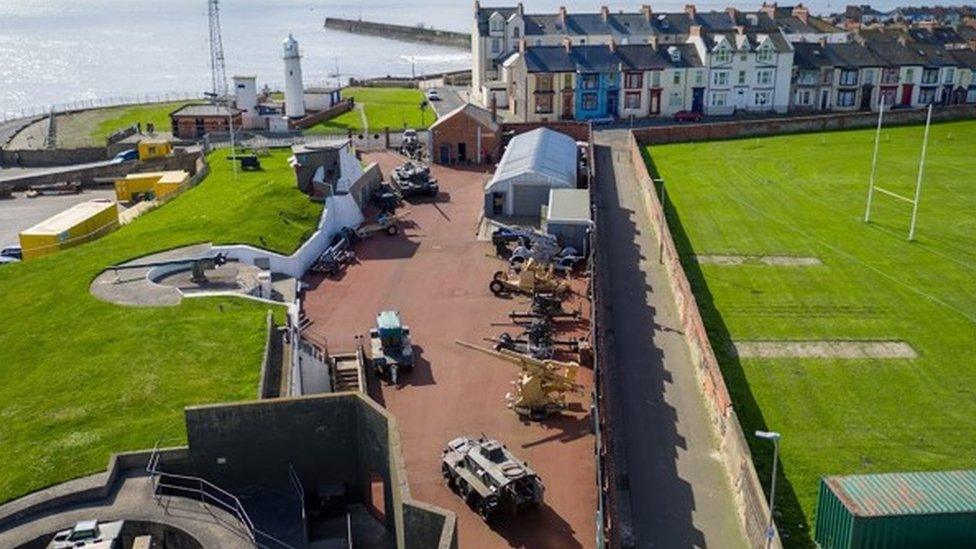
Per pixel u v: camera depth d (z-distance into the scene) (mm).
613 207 71688
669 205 72000
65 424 34312
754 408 39344
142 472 31484
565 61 108688
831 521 28609
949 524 27078
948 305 50844
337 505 33188
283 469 33156
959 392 40844
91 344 41219
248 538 28469
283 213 61219
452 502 32969
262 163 78688
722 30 122250
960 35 128625
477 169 83750
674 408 39875
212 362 39344
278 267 54219
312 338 46469
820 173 82375
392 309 50375
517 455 35875
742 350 45312
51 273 50812
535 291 51938
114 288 47906
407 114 111625
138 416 34812
